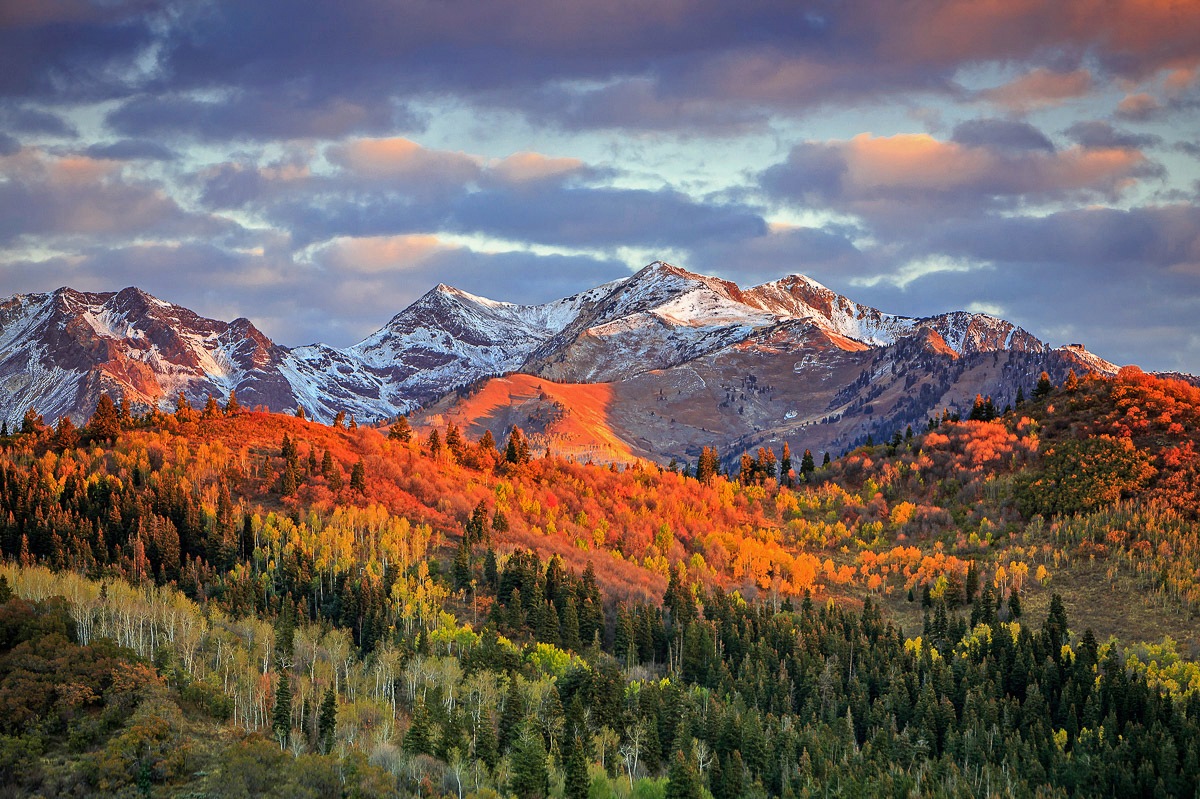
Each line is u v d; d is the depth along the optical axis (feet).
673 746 527.81
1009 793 503.61
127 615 542.57
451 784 456.86
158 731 440.45
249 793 415.23
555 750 500.33
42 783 406.00
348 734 485.97
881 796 491.31
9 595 532.73
